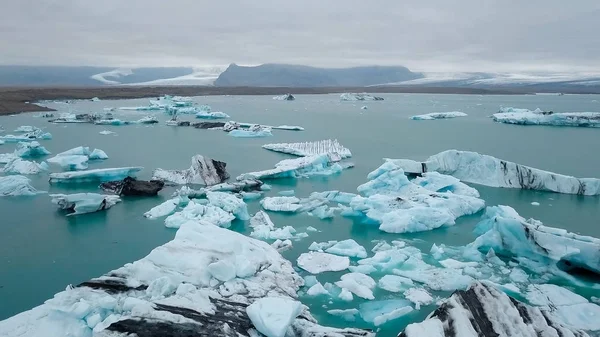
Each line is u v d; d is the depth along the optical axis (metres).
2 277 15.88
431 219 20.81
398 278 15.56
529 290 14.87
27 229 20.36
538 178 27.00
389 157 37.12
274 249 17.08
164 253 14.31
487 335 10.85
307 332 11.77
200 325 11.16
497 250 17.89
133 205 23.73
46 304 12.42
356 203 22.19
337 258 17.09
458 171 29.22
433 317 11.52
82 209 22.34
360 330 12.07
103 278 13.38
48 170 31.39
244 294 13.26
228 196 22.64
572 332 11.09
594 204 24.36
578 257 16.02
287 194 25.69
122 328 10.73
